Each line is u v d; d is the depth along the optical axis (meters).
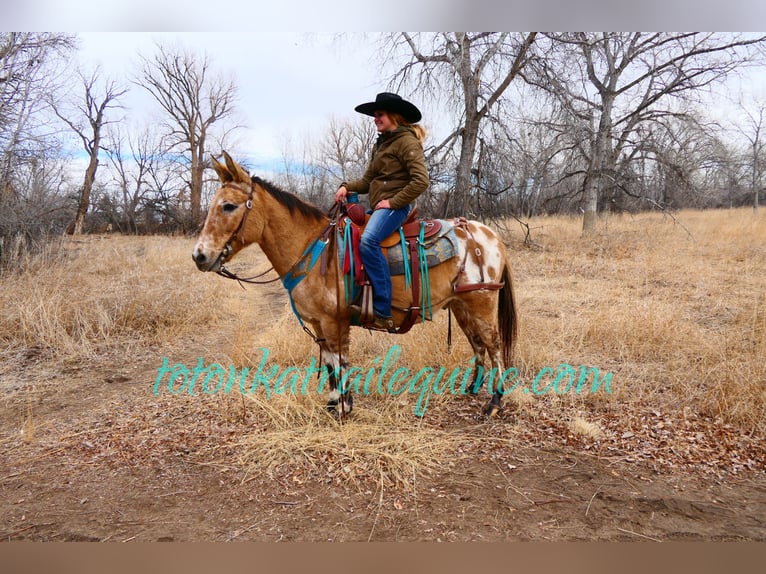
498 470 3.26
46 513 2.86
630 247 12.28
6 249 9.62
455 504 2.88
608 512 2.79
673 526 2.67
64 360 5.70
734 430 3.67
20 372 5.33
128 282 8.73
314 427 3.80
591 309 6.73
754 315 5.62
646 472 3.21
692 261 10.01
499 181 14.62
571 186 22.70
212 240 3.48
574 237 14.97
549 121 15.07
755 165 26.56
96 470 3.34
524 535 2.60
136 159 33.84
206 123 35.31
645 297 7.39
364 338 5.72
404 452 3.44
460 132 13.72
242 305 8.59
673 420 3.86
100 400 4.63
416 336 5.34
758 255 10.31
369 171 3.97
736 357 4.57
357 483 3.10
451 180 14.59
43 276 8.33
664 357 5.04
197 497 3.00
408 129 3.69
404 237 3.79
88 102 29.86
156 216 32.75
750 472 3.17
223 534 2.64
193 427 3.93
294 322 6.61
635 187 17.64
